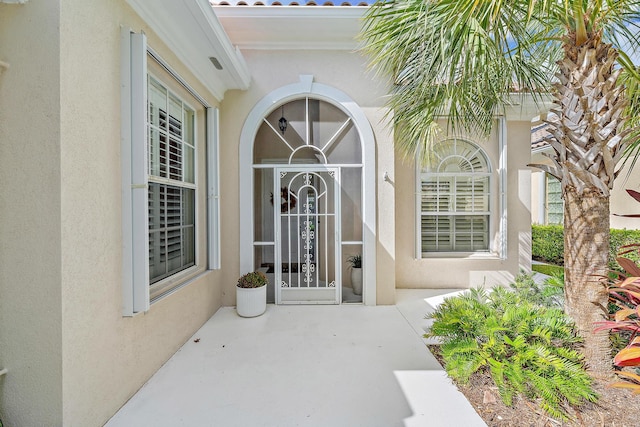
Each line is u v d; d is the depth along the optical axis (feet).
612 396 8.24
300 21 15.24
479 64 9.21
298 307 16.83
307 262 17.39
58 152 6.68
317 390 9.25
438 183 20.93
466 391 9.04
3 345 6.75
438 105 12.31
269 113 17.34
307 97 17.12
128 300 8.77
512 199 20.70
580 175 9.00
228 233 16.84
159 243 11.78
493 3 7.30
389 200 17.06
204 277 14.60
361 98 16.94
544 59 11.47
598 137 8.60
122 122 8.80
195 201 14.76
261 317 15.31
